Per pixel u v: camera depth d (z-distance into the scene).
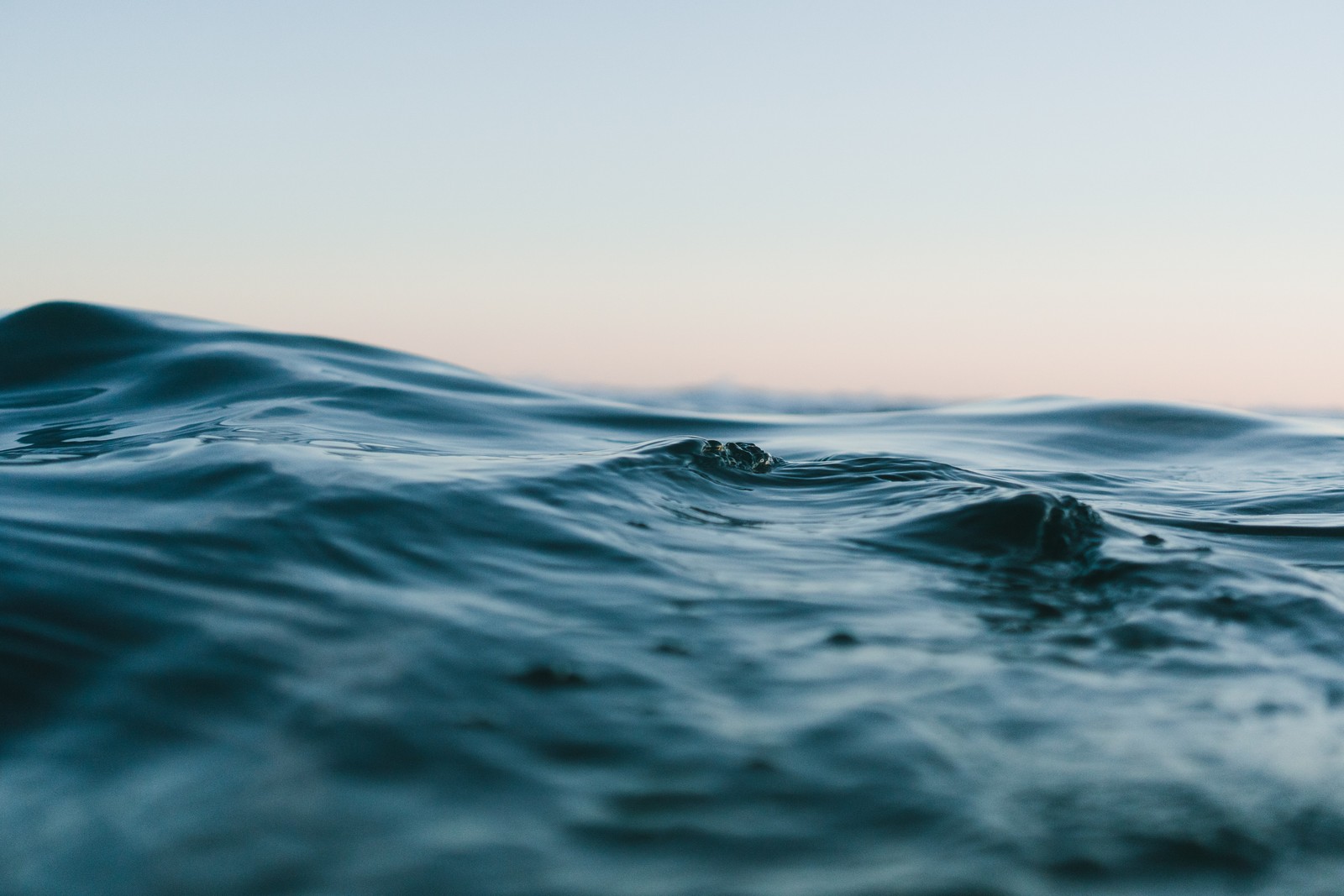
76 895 0.89
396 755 1.14
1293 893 0.98
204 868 0.93
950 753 1.21
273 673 1.32
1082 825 1.06
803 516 2.53
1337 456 4.88
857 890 0.94
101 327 6.20
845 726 1.26
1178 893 0.97
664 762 1.15
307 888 0.91
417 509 2.09
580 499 2.39
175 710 1.21
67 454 2.84
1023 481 3.76
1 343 5.83
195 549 1.73
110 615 1.44
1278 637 1.71
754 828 1.03
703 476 2.91
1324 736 1.32
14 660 1.28
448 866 0.95
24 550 1.66
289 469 2.32
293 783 1.07
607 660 1.44
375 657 1.39
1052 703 1.38
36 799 1.03
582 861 0.97
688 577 1.89
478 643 1.46
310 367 5.61
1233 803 1.13
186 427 3.65
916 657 1.53
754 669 1.44
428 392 5.36
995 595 1.88
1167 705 1.39
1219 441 5.41
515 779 1.10
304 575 1.67
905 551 2.17
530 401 5.64
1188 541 2.38
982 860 0.99
